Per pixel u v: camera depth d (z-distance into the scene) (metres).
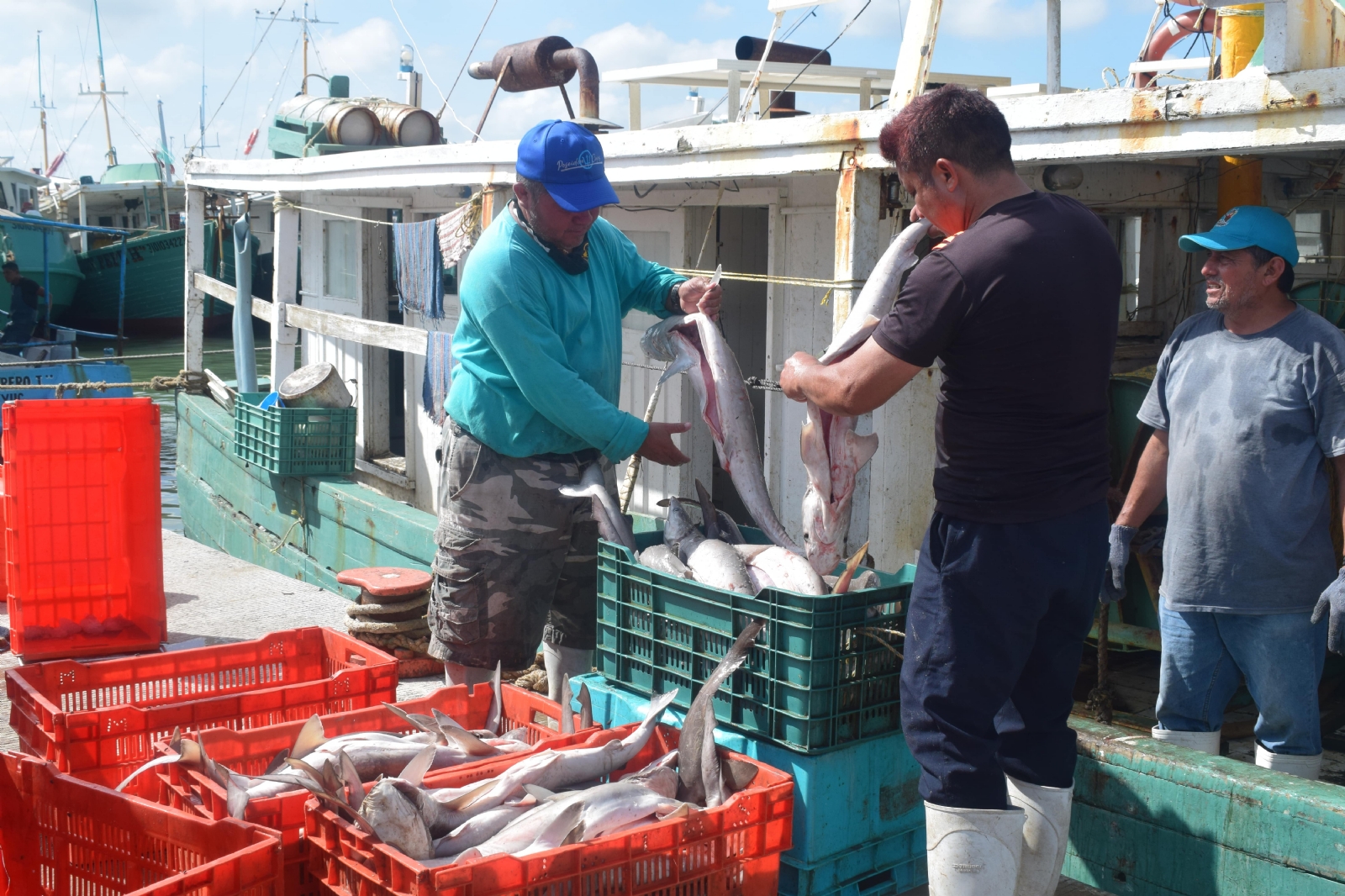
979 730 2.81
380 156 8.09
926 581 2.87
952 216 2.78
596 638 4.13
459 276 8.85
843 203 4.83
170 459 18.03
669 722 3.64
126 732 3.57
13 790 3.20
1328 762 4.89
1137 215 7.07
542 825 2.90
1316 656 3.68
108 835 3.01
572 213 3.75
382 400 10.09
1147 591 5.56
